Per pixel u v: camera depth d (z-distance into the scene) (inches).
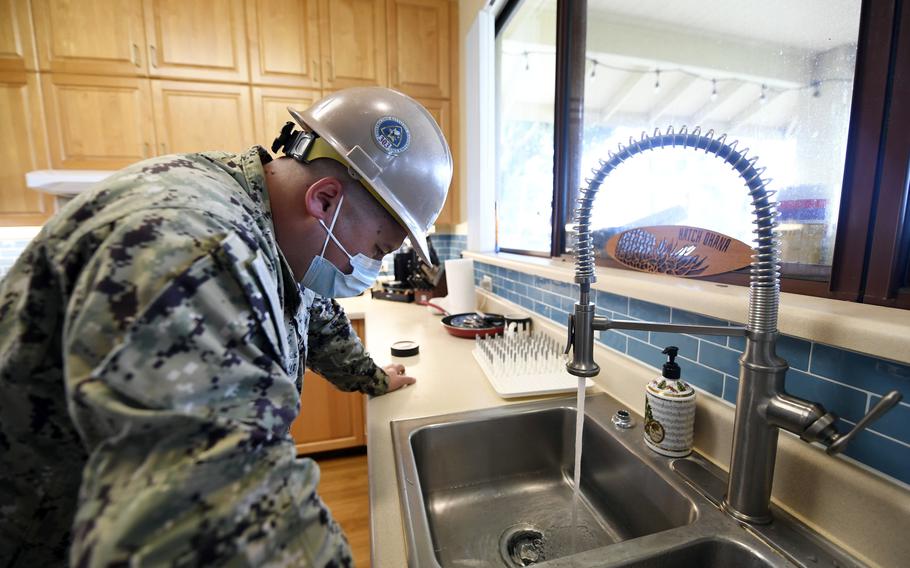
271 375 13.9
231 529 10.6
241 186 20.6
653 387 26.4
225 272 13.6
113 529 9.7
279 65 78.8
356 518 62.5
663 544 18.5
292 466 12.7
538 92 65.8
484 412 31.8
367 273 25.8
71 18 70.5
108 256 12.1
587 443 31.2
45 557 18.0
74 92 71.9
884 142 19.9
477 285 81.6
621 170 41.1
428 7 84.7
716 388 25.9
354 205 23.0
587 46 50.9
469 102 81.6
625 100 43.5
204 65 75.7
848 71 22.0
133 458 10.8
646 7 39.8
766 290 18.9
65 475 16.8
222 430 11.5
